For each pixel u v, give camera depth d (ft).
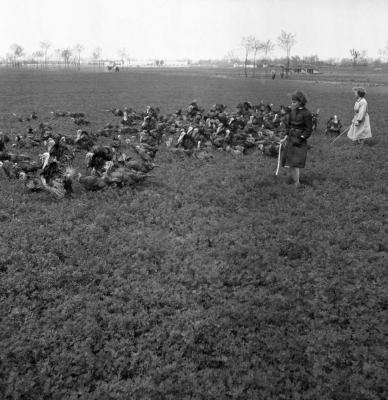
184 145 63.31
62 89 171.53
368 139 75.15
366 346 22.98
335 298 27.30
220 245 34.04
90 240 33.53
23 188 44.86
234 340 23.22
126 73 325.83
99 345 22.74
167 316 25.21
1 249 31.42
